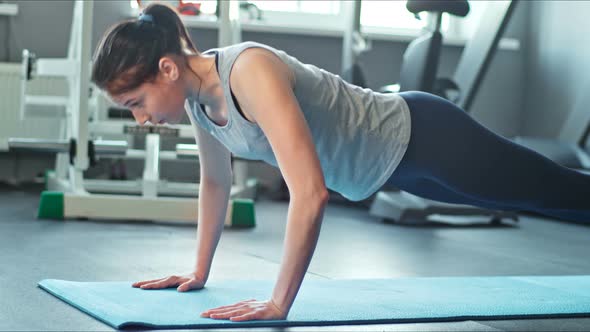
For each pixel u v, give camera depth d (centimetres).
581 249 310
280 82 136
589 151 475
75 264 214
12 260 216
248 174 547
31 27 505
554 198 169
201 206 174
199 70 144
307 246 133
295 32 535
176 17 145
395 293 180
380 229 358
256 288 177
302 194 130
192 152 351
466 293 185
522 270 246
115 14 455
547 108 543
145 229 311
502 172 164
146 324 136
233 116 144
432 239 327
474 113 568
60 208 327
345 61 435
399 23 563
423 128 158
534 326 154
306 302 163
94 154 338
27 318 143
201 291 171
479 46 411
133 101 142
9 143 330
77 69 343
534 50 559
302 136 132
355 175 158
